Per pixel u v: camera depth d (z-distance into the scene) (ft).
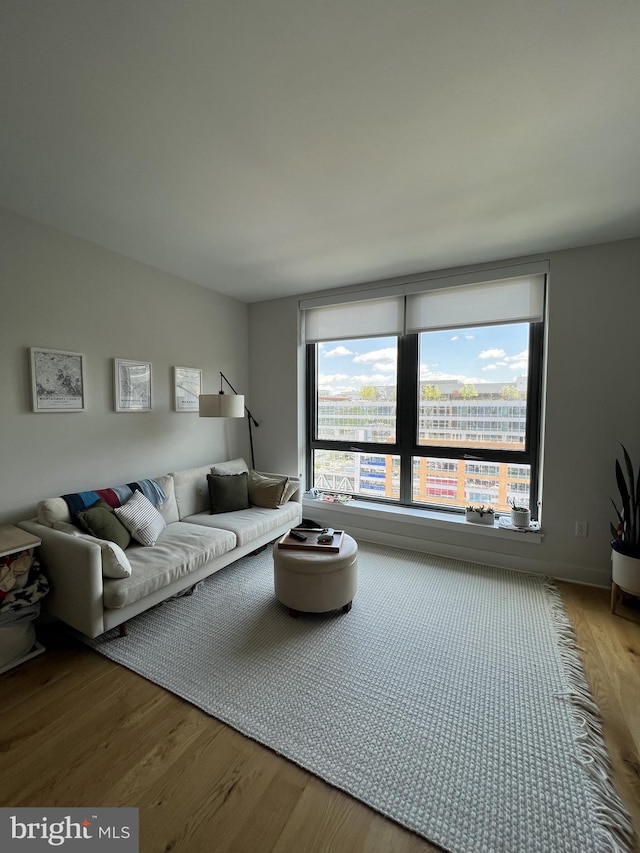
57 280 7.97
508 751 4.63
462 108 4.63
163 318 10.46
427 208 7.09
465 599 8.22
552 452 9.18
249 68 4.07
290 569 7.39
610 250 8.47
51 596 6.64
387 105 4.58
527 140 5.22
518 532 9.49
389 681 5.80
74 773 4.34
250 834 3.74
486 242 8.55
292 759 4.52
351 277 10.97
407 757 4.55
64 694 5.55
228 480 11.08
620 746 4.71
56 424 8.05
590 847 3.63
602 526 8.79
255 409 13.85
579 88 4.31
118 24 3.59
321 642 6.74
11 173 5.97
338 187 6.39
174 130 5.03
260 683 5.74
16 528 6.84
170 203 6.91
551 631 7.05
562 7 3.42
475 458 10.80
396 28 3.63
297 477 12.57
